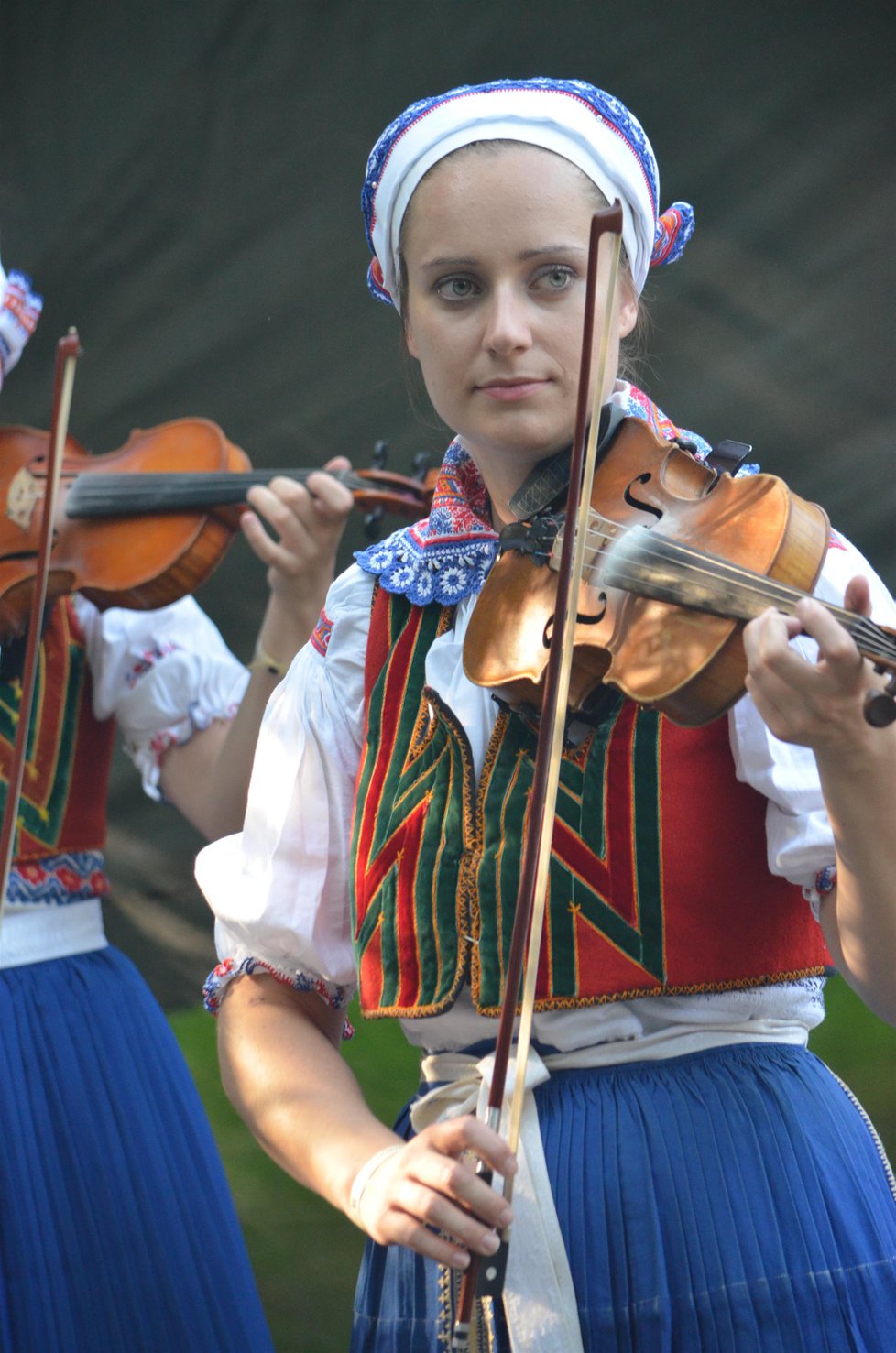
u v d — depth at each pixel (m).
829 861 6.43
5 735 11.11
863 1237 6.52
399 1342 6.95
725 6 21.56
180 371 22.89
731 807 6.61
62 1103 10.46
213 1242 10.62
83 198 23.14
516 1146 5.98
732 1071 6.61
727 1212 6.36
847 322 21.28
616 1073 6.65
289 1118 6.97
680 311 21.48
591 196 6.79
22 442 12.61
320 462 22.69
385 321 22.78
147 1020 11.15
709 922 6.60
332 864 7.50
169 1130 10.82
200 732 11.55
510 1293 6.38
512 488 7.16
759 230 21.44
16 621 11.52
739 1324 6.25
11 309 11.93
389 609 7.45
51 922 11.02
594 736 6.71
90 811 11.43
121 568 11.73
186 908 20.86
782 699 5.56
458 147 6.75
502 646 6.80
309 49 22.94
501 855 6.75
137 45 23.19
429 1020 6.99
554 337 6.71
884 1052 16.72
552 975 6.63
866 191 21.31
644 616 6.34
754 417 21.36
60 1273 10.11
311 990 7.53
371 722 7.33
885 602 6.66
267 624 11.05
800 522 6.30
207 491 11.91
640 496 6.70
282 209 22.97
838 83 21.39
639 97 21.77
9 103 23.30
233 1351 10.38
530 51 22.19
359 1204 6.36
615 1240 6.36
